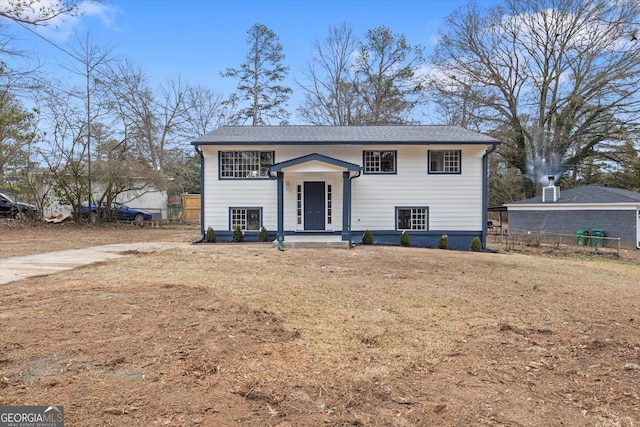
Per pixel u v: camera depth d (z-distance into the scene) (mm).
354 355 3840
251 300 5773
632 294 7262
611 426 2652
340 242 13922
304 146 15633
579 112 26016
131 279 7094
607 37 23484
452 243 15750
